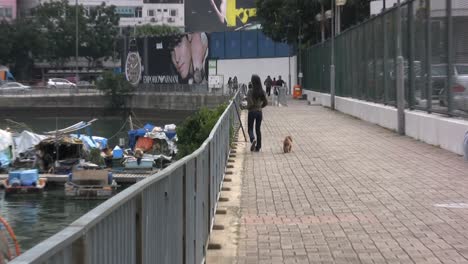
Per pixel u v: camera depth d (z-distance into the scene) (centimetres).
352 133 1986
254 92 1605
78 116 8100
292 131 2144
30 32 10206
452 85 1438
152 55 8388
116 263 282
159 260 384
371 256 657
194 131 2117
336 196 991
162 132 4469
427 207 880
